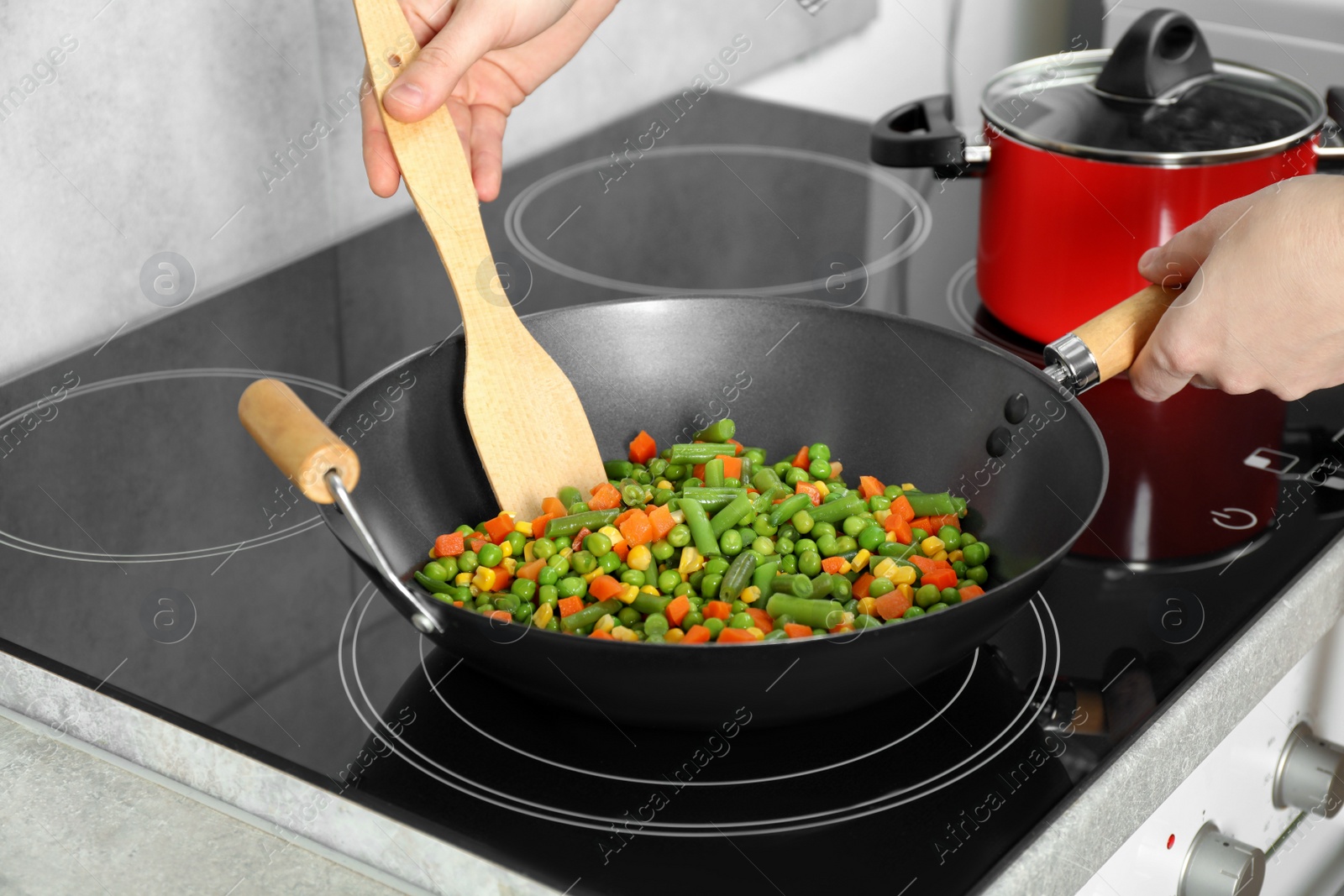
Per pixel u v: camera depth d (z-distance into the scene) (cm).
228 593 89
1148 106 111
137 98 120
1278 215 80
